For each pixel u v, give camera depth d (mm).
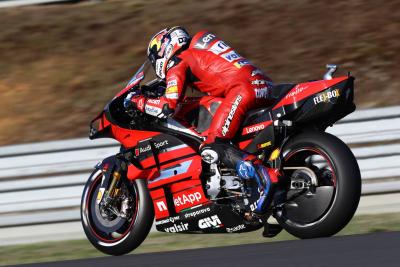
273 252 17984
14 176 29594
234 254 18375
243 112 20766
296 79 36281
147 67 22734
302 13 41031
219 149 20625
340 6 41031
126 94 22891
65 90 38781
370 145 28797
